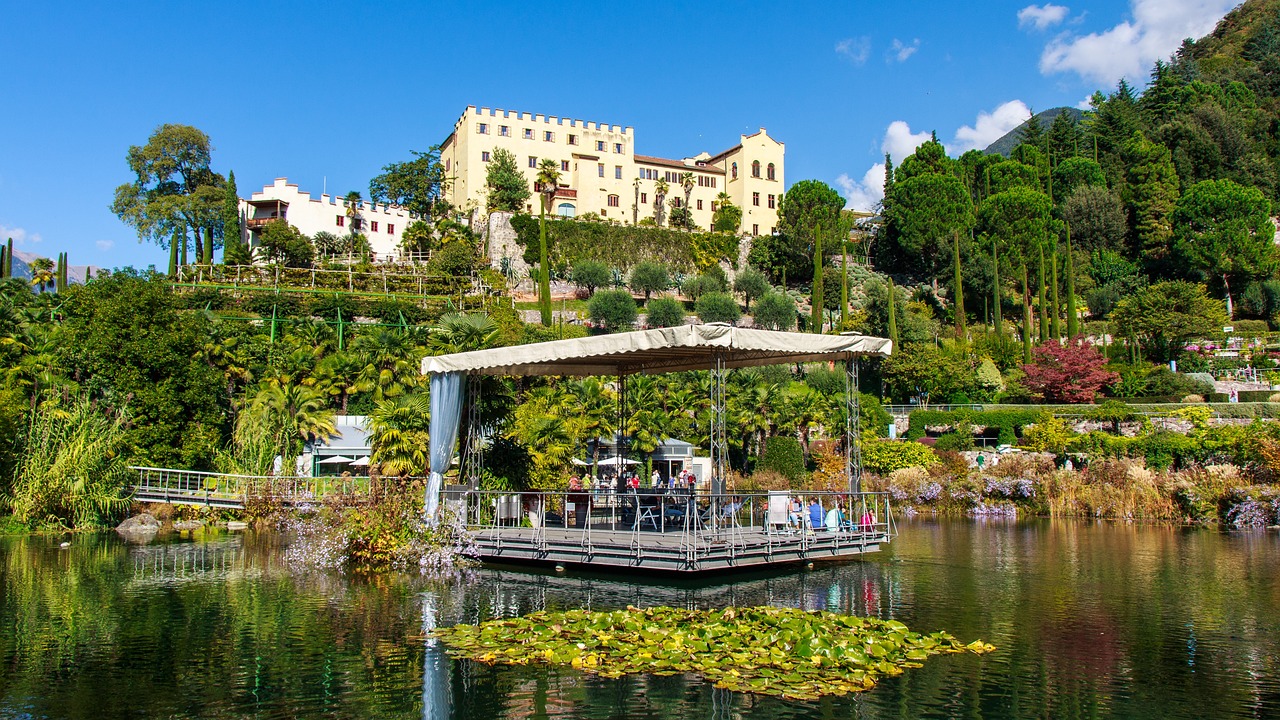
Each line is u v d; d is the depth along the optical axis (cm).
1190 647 1129
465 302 6262
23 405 2789
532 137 9269
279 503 2831
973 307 8225
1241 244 7756
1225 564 1889
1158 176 9006
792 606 1374
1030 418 4647
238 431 3478
